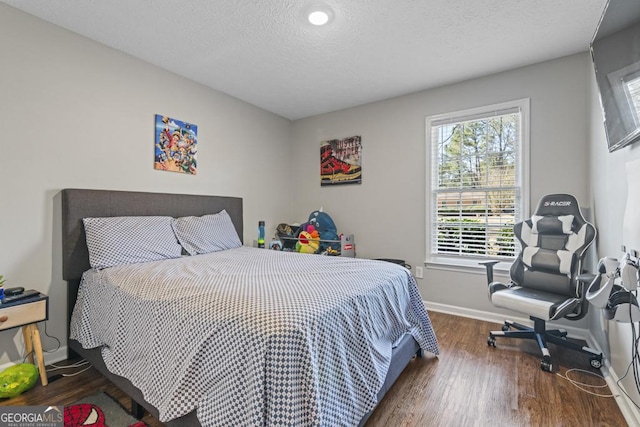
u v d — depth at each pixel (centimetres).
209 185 323
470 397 170
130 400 166
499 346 235
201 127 313
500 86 285
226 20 207
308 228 368
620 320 137
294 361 104
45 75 208
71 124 221
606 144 195
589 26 212
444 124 318
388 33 221
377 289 168
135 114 259
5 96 191
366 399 137
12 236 195
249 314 114
